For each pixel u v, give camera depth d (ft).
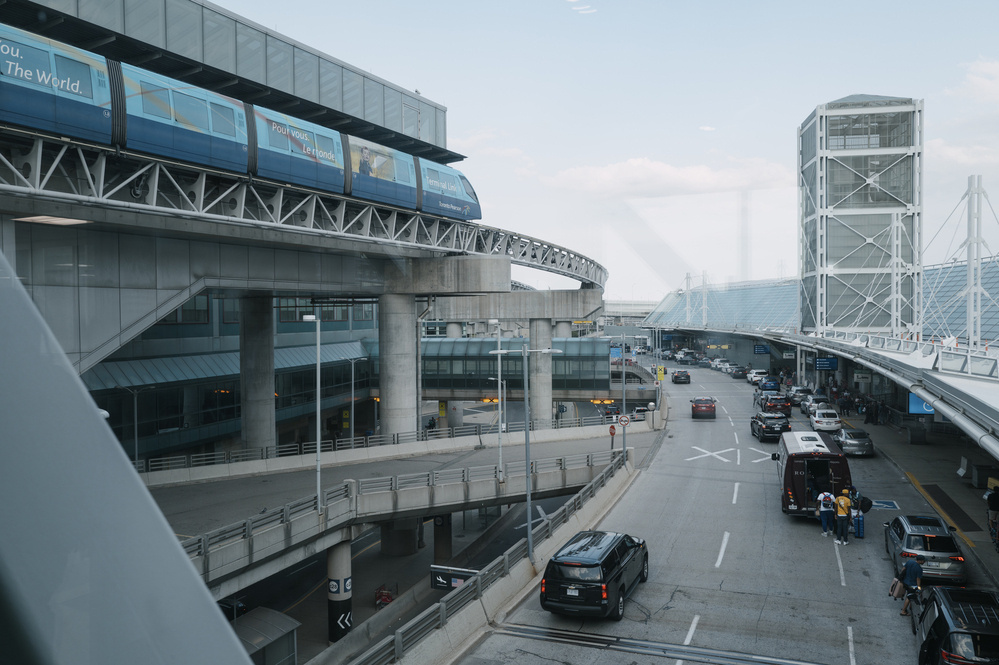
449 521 127.95
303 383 172.24
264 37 99.25
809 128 214.48
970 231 117.60
